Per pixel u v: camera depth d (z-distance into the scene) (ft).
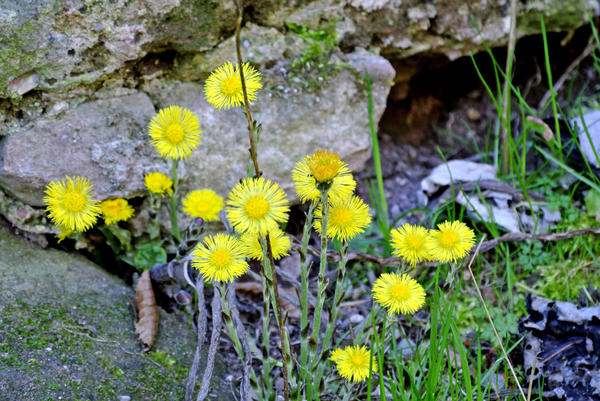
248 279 2.85
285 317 2.29
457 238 2.34
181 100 2.82
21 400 2.35
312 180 2.21
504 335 2.71
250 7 2.84
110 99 2.75
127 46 2.70
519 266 2.90
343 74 2.92
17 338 2.46
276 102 2.86
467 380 2.35
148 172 2.73
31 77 2.65
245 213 2.16
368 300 2.77
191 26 2.75
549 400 2.57
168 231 2.82
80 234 2.75
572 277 2.84
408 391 2.53
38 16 2.59
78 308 2.58
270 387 2.47
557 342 2.65
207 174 2.81
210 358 2.43
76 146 2.69
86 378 2.44
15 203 2.70
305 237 2.29
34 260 2.66
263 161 2.85
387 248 2.90
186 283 2.71
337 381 2.53
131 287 2.74
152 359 2.56
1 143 2.67
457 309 2.80
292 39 2.89
